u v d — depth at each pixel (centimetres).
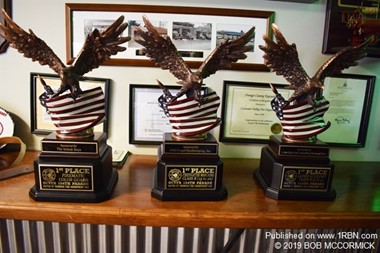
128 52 88
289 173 69
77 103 62
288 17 88
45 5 84
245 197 71
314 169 69
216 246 105
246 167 90
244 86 92
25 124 93
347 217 65
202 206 66
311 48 90
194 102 65
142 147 96
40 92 90
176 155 66
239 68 89
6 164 80
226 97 92
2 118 89
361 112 95
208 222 63
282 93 92
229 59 65
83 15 85
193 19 86
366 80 93
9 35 59
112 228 104
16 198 65
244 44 65
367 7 87
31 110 91
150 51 64
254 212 64
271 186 71
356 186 80
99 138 66
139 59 88
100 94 65
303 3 87
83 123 64
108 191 67
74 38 86
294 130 69
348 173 89
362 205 69
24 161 83
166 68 65
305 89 66
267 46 66
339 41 89
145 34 62
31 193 65
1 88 90
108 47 63
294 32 89
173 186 67
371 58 92
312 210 66
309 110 68
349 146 97
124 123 93
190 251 106
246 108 93
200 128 66
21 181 73
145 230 104
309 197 70
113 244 106
